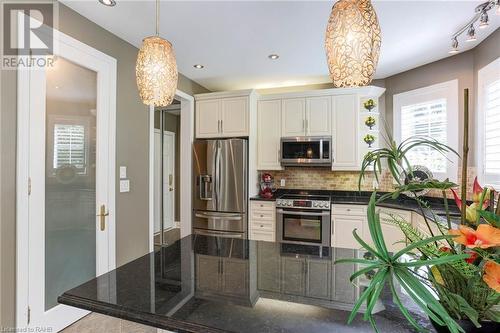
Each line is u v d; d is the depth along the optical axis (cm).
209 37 270
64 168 217
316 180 419
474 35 236
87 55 233
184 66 348
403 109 364
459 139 303
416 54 305
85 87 235
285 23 244
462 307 59
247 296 99
